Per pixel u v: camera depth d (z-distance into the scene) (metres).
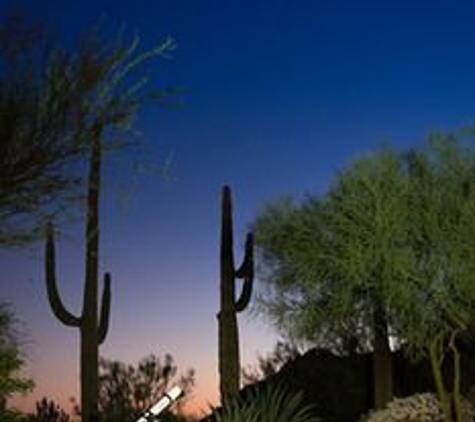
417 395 20.42
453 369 22.41
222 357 21.25
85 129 7.82
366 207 20.06
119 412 24.12
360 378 22.53
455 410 19.89
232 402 20.20
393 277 19.69
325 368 22.48
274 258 21.25
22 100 7.68
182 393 11.48
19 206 7.79
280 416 16.92
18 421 12.84
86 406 20.28
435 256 19.66
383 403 21.19
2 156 7.61
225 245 21.64
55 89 7.74
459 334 21.75
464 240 19.48
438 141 20.48
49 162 7.74
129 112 7.93
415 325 20.09
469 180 20.34
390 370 21.33
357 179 20.17
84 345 20.31
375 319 21.12
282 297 21.16
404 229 19.59
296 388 22.25
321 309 20.97
